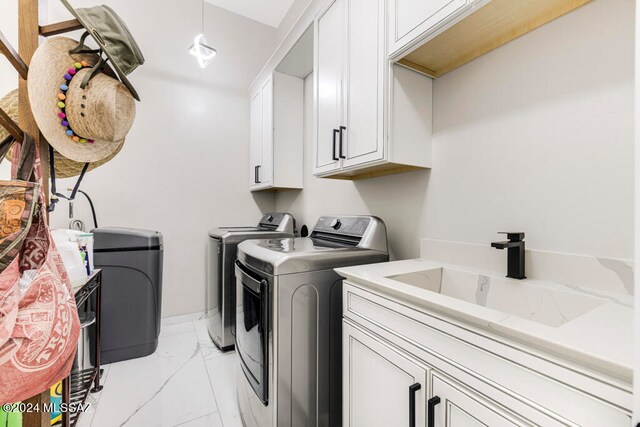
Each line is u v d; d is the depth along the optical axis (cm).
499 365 60
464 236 126
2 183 64
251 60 307
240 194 303
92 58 88
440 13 97
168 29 265
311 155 251
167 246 267
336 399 129
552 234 98
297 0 277
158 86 262
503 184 112
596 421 46
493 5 93
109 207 244
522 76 106
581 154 91
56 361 67
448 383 70
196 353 218
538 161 101
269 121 254
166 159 266
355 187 196
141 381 182
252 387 133
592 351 46
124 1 247
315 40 173
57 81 79
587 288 87
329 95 160
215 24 287
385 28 122
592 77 89
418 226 149
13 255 62
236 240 218
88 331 179
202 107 282
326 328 126
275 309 115
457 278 117
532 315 92
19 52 80
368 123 132
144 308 212
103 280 200
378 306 94
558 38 96
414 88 133
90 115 81
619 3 83
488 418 61
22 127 81
